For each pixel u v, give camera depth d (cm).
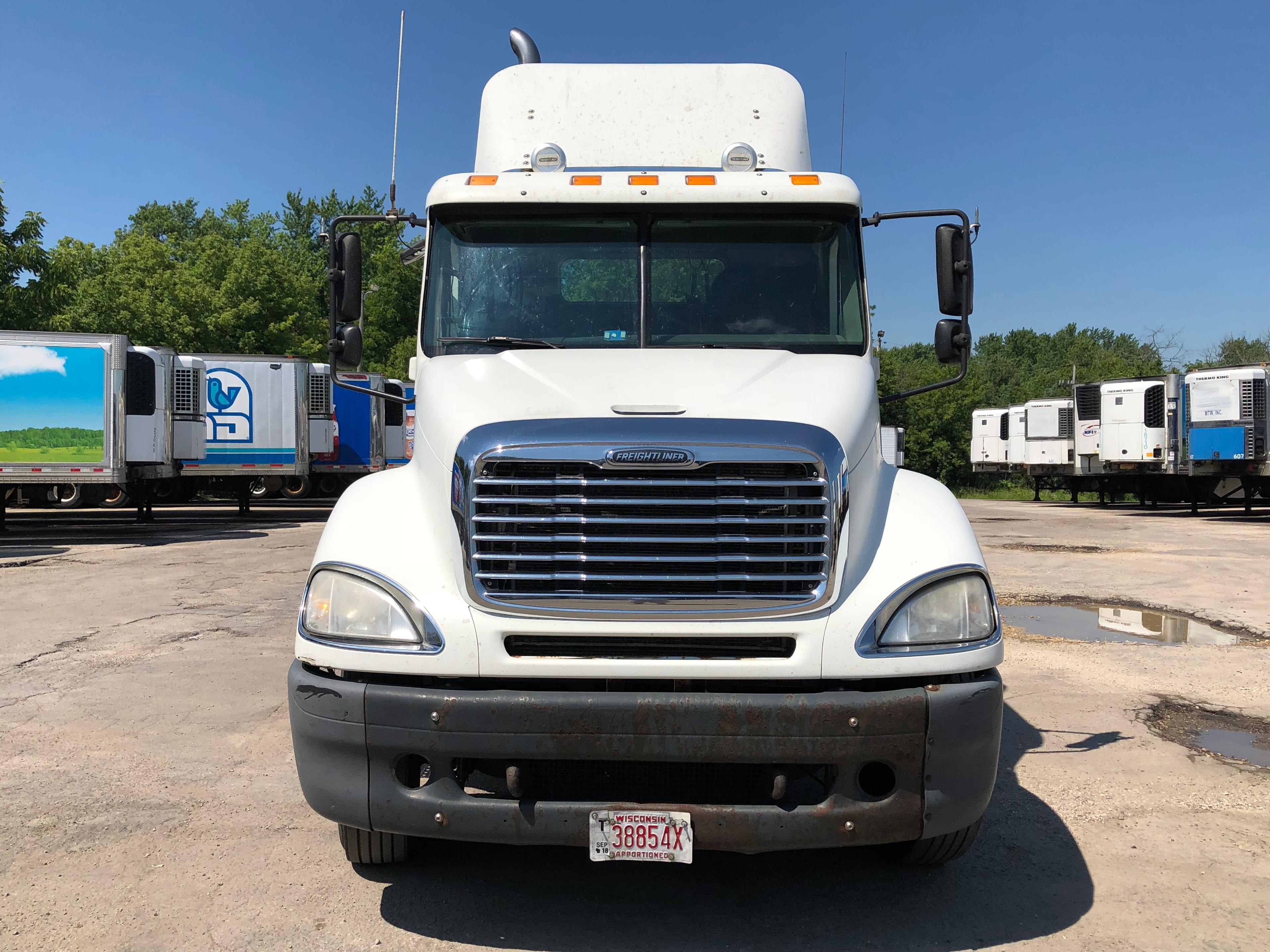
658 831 293
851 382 367
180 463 1767
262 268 4341
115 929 320
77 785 452
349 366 443
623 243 423
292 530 1864
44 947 308
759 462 304
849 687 306
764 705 290
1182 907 340
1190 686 641
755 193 423
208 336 4034
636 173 429
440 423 341
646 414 325
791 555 305
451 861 375
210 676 652
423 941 314
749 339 412
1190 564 1295
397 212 443
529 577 303
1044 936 319
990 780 306
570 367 371
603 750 291
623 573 304
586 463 304
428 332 414
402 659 303
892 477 371
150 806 428
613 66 514
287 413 2255
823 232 427
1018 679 659
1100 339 10075
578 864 374
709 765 306
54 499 1666
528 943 313
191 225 7256
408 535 330
